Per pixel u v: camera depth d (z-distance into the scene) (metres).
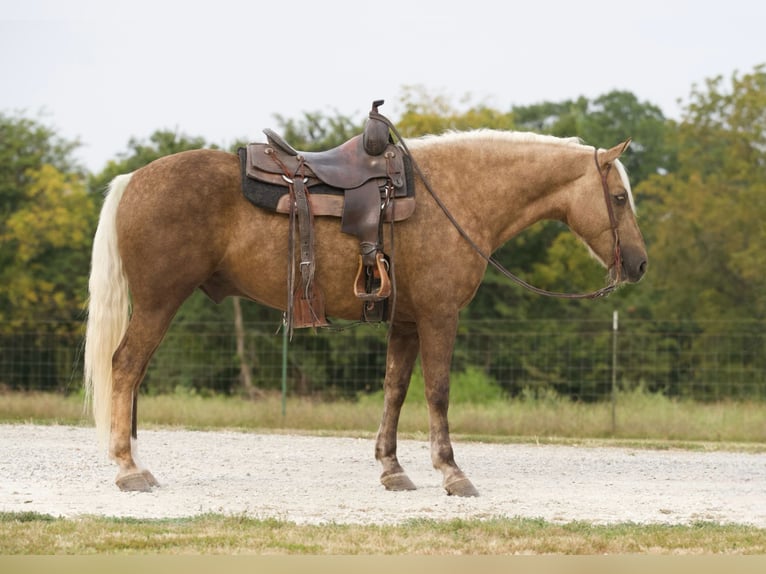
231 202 8.73
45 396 18.94
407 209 8.72
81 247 36.94
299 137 34.81
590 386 30.97
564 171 9.16
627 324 33.22
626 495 9.20
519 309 33.12
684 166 42.34
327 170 8.74
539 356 30.97
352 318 9.04
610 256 9.18
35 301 35.22
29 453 11.52
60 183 36.66
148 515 7.73
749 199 37.38
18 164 37.72
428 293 8.77
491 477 10.29
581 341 31.62
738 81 40.94
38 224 35.44
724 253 37.34
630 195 9.23
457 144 9.14
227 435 14.28
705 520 7.93
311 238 8.64
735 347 32.47
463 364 30.75
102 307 8.77
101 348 8.76
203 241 8.68
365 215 8.62
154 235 8.62
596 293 9.30
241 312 31.89
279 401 18.34
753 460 12.44
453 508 8.24
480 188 9.05
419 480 9.90
